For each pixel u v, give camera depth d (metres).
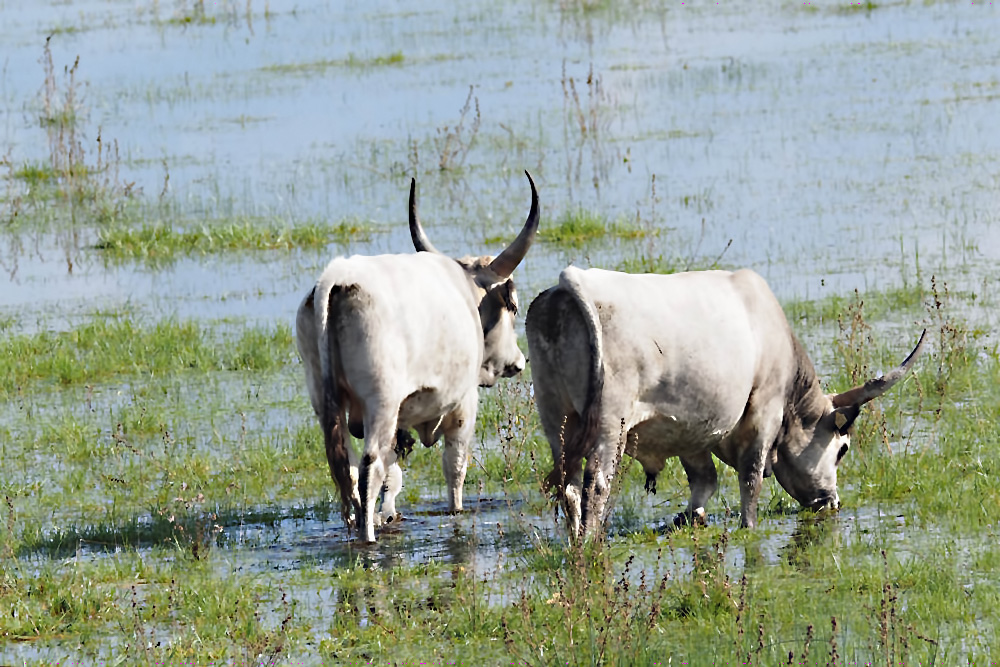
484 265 40.81
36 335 57.16
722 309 34.94
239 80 115.00
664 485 39.69
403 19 141.12
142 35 137.75
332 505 38.56
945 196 71.50
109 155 92.81
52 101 107.62
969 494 35.94
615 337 33.25
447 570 32.81
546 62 116.06
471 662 27.09
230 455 42.75
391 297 34.53
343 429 34.12
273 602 30.94
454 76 112.31
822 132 87.50
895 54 110.50
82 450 43.38
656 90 103.56
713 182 77.75
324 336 33.50
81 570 32.97
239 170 86.88
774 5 138.62
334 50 126.19
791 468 37.38
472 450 42.94
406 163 86.19
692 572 30.70
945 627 27.48
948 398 44.81
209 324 58.28
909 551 32.44
